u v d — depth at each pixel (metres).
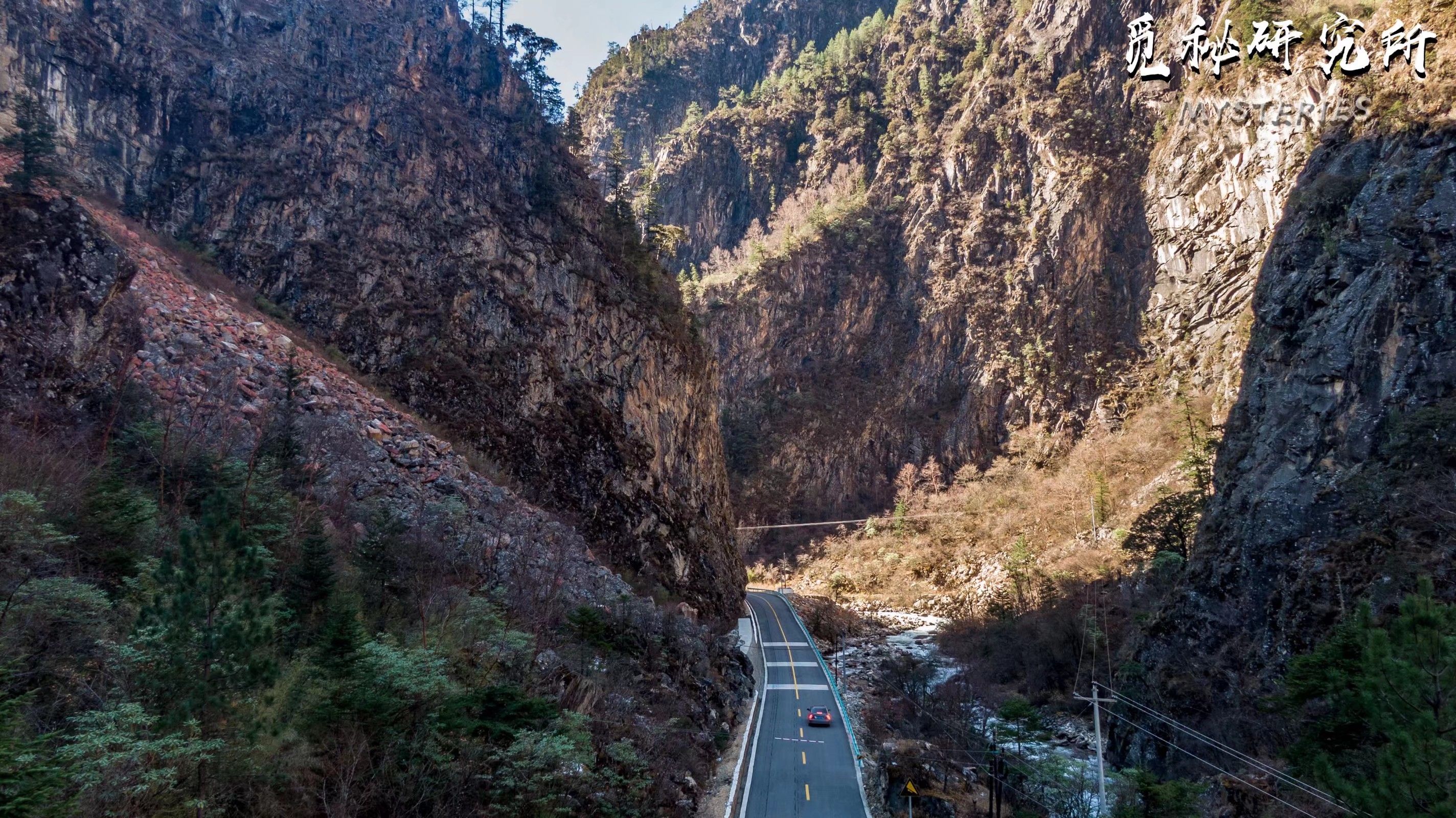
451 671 25.55
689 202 183.25
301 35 60.84
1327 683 25.83
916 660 67.12
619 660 36.94
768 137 184.88
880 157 171.12
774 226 172.25
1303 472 43.03
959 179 147.38
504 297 55.97
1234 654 41.59
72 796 13.41
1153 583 65.25
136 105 51.16
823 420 140.62
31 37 46.81
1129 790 33.75
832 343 150.00
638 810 26.02
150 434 27.56
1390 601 32.47
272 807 17.47
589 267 64.25
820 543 126.75
